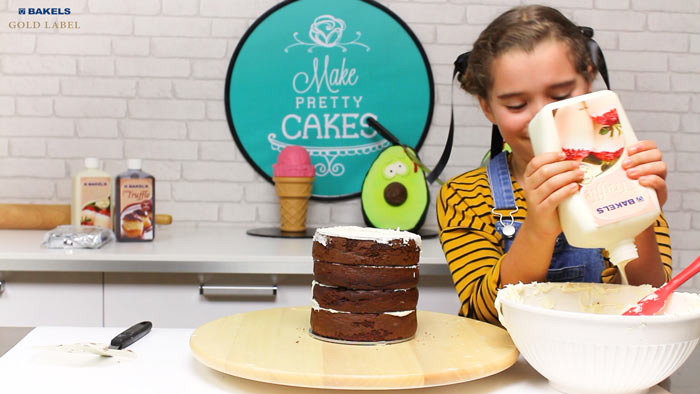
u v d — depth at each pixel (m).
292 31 2.39
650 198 0.75
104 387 0.77
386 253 0.91
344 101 2.41
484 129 2.42
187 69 2.39
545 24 1.01
